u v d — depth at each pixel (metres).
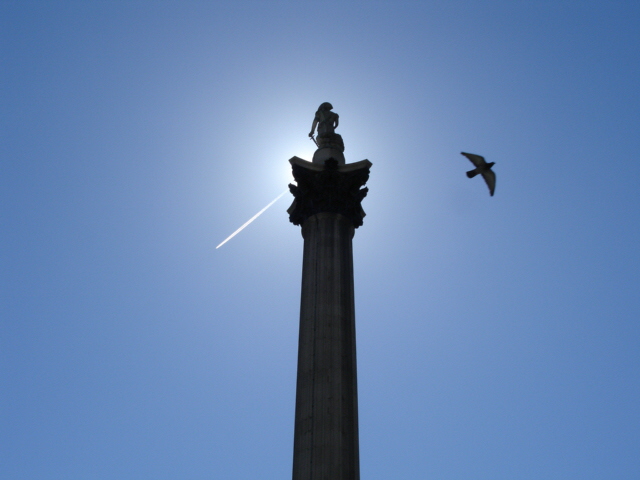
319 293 34.44
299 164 38.31
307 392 31.48
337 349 32.69
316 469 29.36
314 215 37.50
